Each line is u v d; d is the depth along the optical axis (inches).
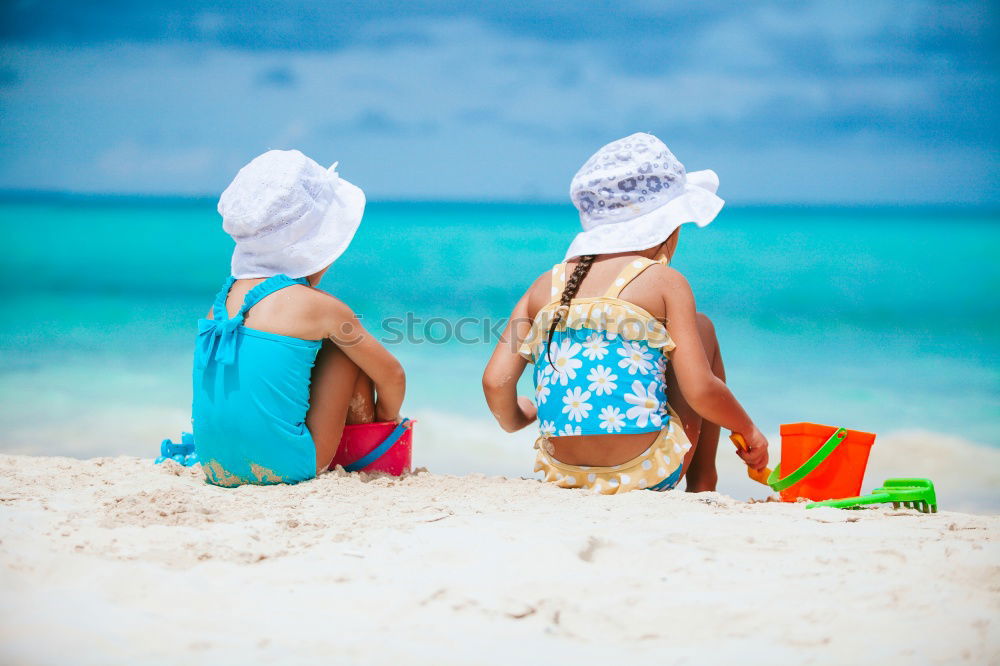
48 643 98.0
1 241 1097.4
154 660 94.8
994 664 96.7
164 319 586.2
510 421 202.2
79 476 187.0
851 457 179.2
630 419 177.9
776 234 1214.9
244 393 176.4
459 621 107.4
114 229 1235.9
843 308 675.4
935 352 500.7
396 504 162.2
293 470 179.8
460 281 848.3
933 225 1376.7
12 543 128.3
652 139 191.0
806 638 103.5
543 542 133.5
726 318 635.5
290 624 105.7
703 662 97.4
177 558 127.6
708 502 167.2
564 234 1273.4
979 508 257.1
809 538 141.0
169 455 215.2
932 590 116.6
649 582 120.4
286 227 183.2
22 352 466.3
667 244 194.7
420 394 380.2
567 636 104.0
